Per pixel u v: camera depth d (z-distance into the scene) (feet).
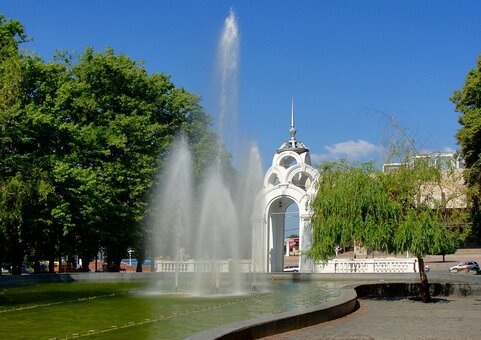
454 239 79.05
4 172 104.06
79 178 119.03
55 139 123.54
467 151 126.11
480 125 122.31
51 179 112.57
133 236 137.08
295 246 336.29
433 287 88.12
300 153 150.51
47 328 53.52
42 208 115.55
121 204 134.62
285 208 158.61
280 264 155.63
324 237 80.69
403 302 77.92
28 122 112.88
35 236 125.08
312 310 53.26
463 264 190.90
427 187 78.95
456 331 50.24
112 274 120.88
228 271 131.03
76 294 89.25
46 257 140.87
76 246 140.36
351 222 78.54
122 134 137.49
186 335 48.83
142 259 152.87
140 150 143.33
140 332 50.60
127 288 101.50
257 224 146.72
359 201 78.23
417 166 79.20
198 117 161.68
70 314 63.87
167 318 59.88
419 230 75.10
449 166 80.48
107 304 74.38
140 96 150.51
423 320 57.88
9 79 101.04
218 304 73.92
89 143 128.88
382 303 76.64
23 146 119.34
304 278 127.85
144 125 142.31
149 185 138.41
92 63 142.61
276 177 156.35
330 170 84.53
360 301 79.41
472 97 133.49
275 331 46.34
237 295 87.92
